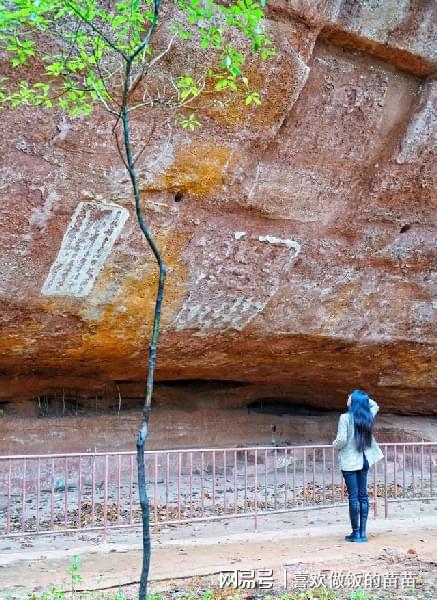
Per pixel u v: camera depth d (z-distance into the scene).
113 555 5.30
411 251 8.30
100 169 5.93
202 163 6.40
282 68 6.09
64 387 9.04
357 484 6.01
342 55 6.59
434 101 7.06
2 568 4.85
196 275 7.22
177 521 5.73
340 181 7.31
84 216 6.17
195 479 9.54
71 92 4.84
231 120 6.24
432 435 10.10
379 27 6.44
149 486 9.01
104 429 9.30
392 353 9.48
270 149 6.75
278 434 10.83
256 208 7.04
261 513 6.24
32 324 6.86
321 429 11.08
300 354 9.01
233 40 5.72
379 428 10.52
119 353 7.83
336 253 7.88
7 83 5.24
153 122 5.89
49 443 8.84
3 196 5.74
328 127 6.86
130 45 4.75
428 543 5.96
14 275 6.27
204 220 6.87
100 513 7.25
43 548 5.66
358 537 5.96
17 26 4.85
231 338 8.23
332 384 10.25
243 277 7.50
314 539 6.05
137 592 4.36
